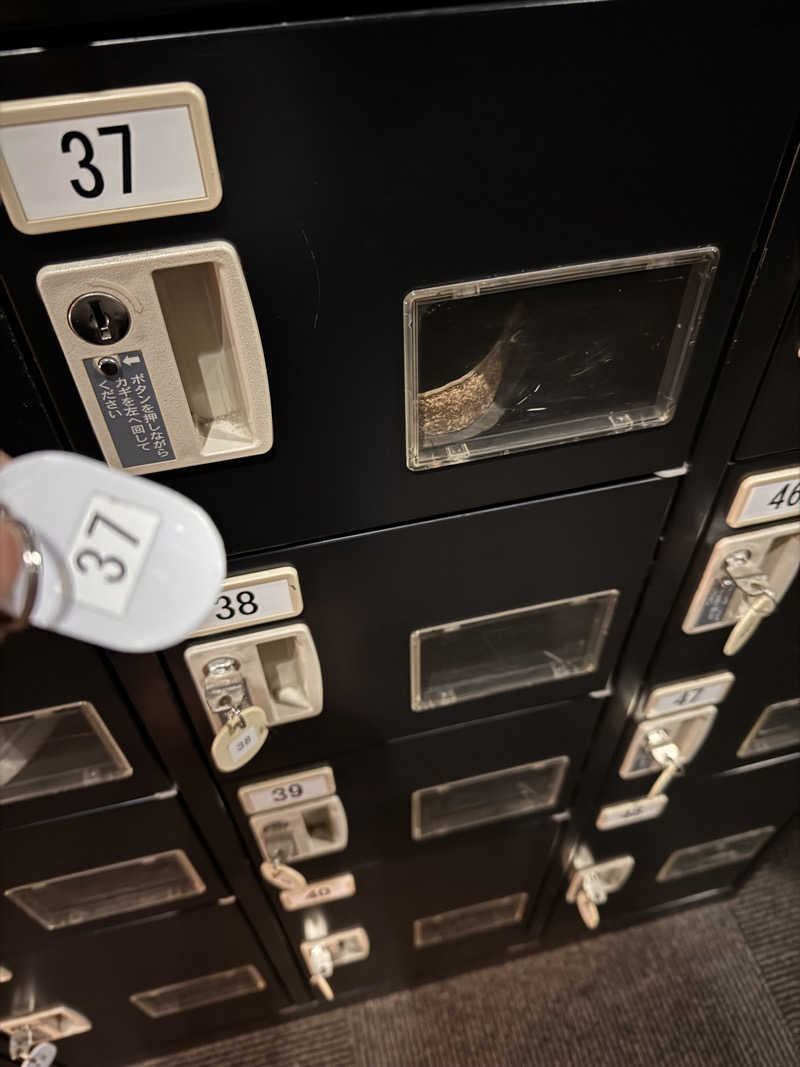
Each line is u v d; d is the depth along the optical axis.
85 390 0.36
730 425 0.49
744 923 1.29
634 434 0.48
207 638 0.52
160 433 0.39
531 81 0.32
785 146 0.37
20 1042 0.93
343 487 0.45
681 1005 1.20
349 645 0.56
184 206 0.32
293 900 0.86
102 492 0.27
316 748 0.66
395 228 0.35
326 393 0.40
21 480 0.27
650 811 0.94
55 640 0.48
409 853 0.87
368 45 0.30
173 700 0.56
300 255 0.35
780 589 0.64
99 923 0.80
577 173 0.35
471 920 1.12
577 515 0.52
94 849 0.68
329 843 0.80
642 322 0.43
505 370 0.45
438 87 0.31
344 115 0.31
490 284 0.38
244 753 0.56
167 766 0.62
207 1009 1.08
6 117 0.28
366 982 1.17
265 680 0.57
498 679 0.66
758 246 0.40
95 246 0.33
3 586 0.25
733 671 0.73
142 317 0.35
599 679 0.69
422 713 0.65
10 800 0.59
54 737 0.59
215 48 0.29
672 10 0.31
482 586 0.55
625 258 0.39
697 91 0.34
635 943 1.27
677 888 1.22
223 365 0.40
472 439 0.46
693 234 0.39
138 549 0.27
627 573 0.58
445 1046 1.16
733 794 0.97
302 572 0.50
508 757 0.75
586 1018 1.18
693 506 0.54
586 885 1.01
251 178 0.32
